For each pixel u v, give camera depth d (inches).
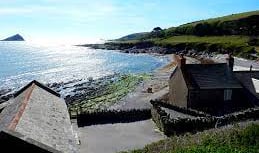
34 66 6820.9
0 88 4030.5
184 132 1574.8
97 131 1668.3
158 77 4003.4
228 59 2206.0
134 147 1440.7
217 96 2062.0
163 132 1627.7
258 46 6304.1
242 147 887.7
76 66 6614.2
